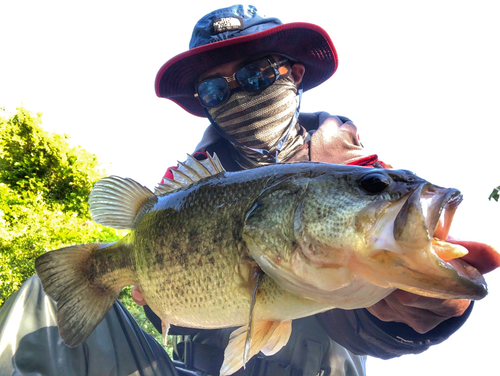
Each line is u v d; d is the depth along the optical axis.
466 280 0.18
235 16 0.51
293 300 0.23
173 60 0.51
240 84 0.50
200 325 0.27
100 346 0.33
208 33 0.51
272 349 0.26
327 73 0.58
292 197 0.23
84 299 0.33
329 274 0.22
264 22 0.52
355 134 0.51
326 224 0.22
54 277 0.33
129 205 0.32
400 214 0.19
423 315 0.26
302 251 0.22
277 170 0.25
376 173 0.22
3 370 0.31
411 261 0.19
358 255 0.21
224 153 0.55
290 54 0.53
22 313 0.33
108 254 0.33
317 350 0.38
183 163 0.31
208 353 0.40
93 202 0.34
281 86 0.51
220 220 0.26
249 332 0.23
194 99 0.60
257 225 0.24
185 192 0.28
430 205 0.19
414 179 0.21
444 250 0.19
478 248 0.20
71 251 0.33
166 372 0.35
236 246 0.25
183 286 0.27
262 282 0.24
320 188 0.23
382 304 0.28
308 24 0.50
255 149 0.51
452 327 0.27
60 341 0.33
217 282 0.25
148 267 0.29
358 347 0.33
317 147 0.50
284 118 0.51
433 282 0.18
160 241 0.28
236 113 0.51
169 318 0.28
